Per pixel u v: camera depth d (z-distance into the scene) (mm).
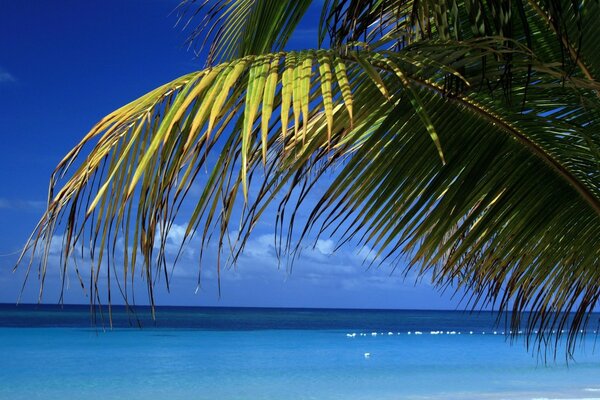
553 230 2625
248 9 2623
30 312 127812
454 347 36750
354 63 2014
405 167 2285
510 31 1937
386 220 2301
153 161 1584
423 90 2287
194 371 23422
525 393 18297
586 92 2512
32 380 20516
